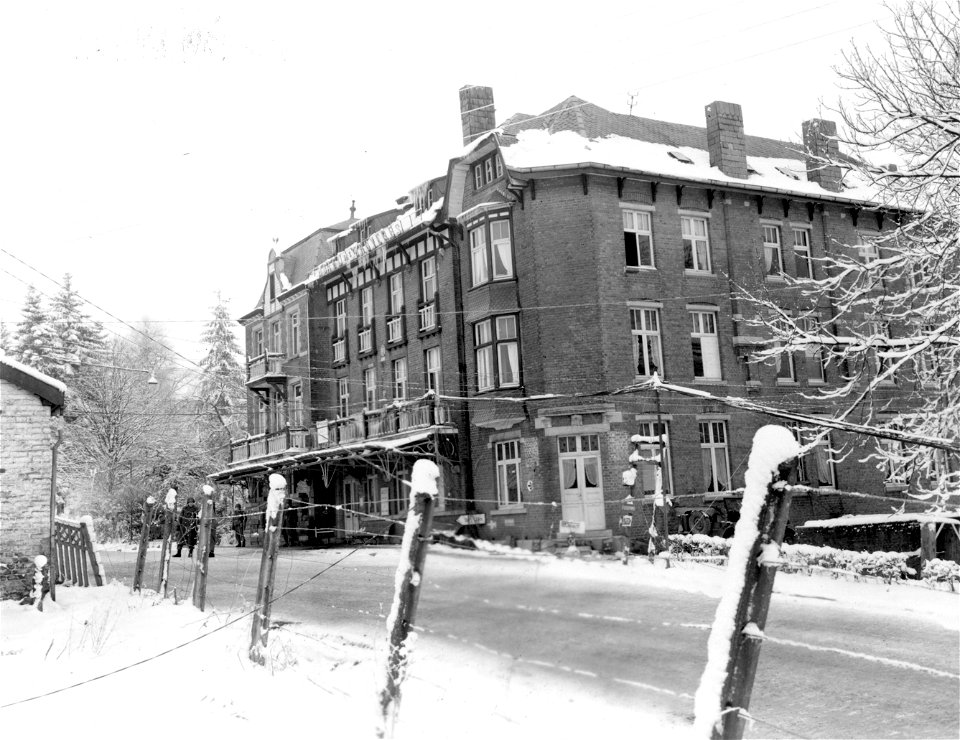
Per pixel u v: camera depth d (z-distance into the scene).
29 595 14.84
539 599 7.16
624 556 17.19
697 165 30.55
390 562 22.20
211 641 10.04
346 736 5.62
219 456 56.91
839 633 10.49
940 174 15.59
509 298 27.89
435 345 32.16
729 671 3.85
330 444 35.88
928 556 15.35
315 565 22.52
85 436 51.28
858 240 31.91
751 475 3.95
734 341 28.72
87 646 10.12
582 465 26.27
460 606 7.55
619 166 27.44
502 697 6.58
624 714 6.16
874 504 29.70
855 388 30.06
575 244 27.09
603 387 26.20
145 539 16.69
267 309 44.97
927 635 10.29
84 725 6.66
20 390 15.48
